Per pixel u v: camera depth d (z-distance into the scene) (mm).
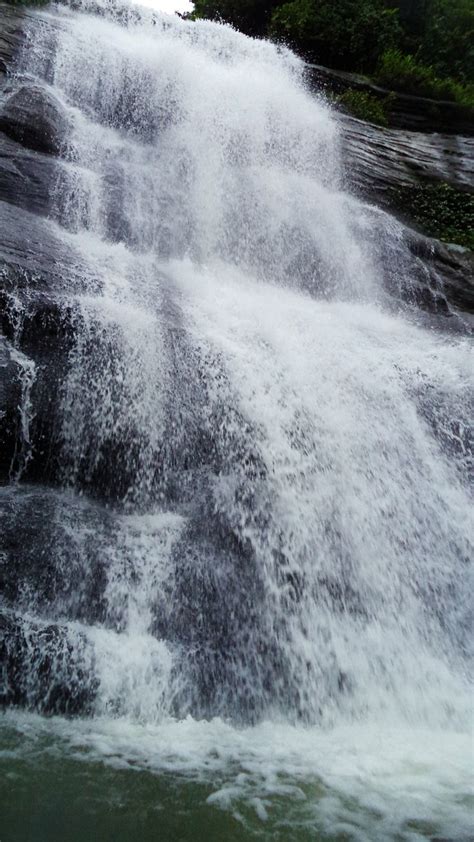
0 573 4691
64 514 5297
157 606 4980
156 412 6062
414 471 7047
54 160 9219
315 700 4891
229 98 12453
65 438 5680
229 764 3824
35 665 4262
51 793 3293
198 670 4684
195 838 3064
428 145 15516
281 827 3197
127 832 3059
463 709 5121
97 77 11438
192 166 10984
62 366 5816
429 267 12109
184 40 15070
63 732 3988
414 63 18062
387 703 5066
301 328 8172
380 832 3209
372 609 5766
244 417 6391
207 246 10000
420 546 6492
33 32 11406
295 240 10859
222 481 5984
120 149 10469
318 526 6039
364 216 12109
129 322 6336
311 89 16219
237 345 7000
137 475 5859
